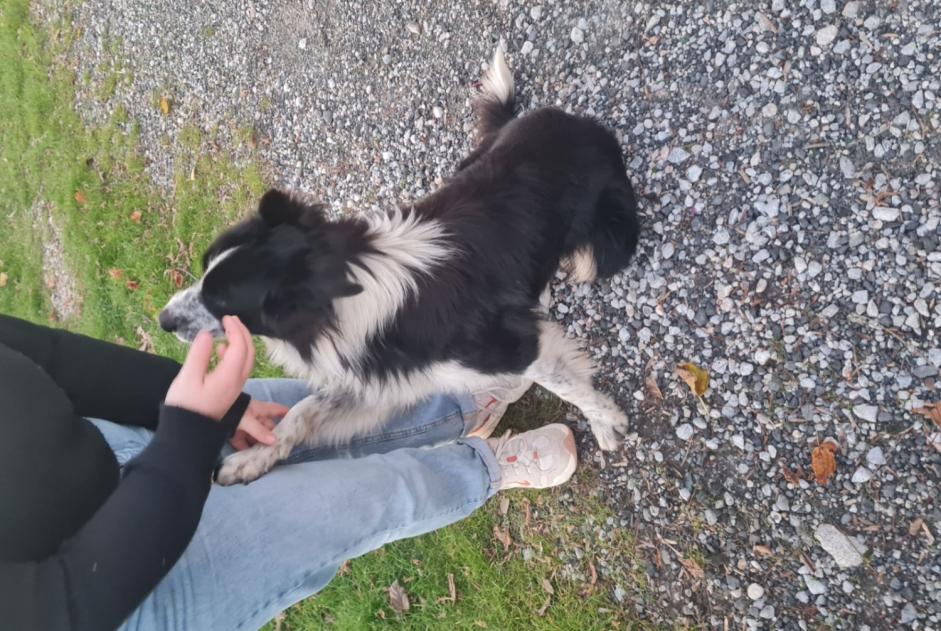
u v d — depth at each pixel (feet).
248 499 5.09
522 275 7.64
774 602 7.25
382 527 5.78
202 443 4.20
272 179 12.78
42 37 18.37
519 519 8.91
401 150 11.12
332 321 6.82
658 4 8.53
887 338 6.92
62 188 16.58
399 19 11.03
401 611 9.48
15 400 4.06
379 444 7.98
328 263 6.61
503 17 9.93
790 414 7.34
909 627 6.57
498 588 8.82
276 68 12.80
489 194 7.70
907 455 6.70
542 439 8.32
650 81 8.64
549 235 7.91
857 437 6.97
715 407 7.81
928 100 6.87
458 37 10.41
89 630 3.43
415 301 6.98
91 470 4.30
